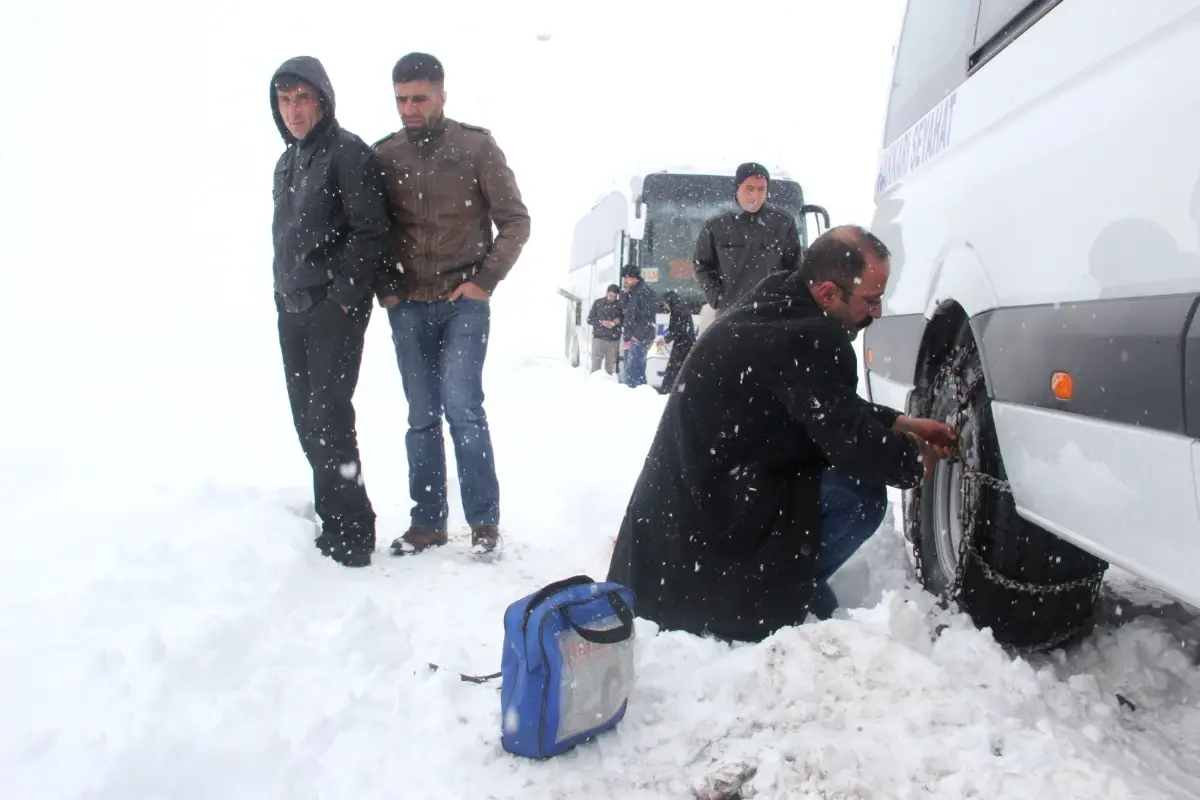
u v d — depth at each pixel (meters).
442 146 4.39
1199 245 2.09
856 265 3.27
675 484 3.46
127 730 2.53
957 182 3.45
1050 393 2.65
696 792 2.52
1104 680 3.17
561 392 11.98
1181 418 2.13
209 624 3.10
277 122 4.30
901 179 4.24
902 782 2.50
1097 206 2.48
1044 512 2.75
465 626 3.60
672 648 3.17
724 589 3.37
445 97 4.39
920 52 4.21
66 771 2.37
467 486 4.58
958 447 3.35
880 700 2.81
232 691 2.89
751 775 2.54
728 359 3.33
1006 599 3.27
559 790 2.55
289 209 4.15
